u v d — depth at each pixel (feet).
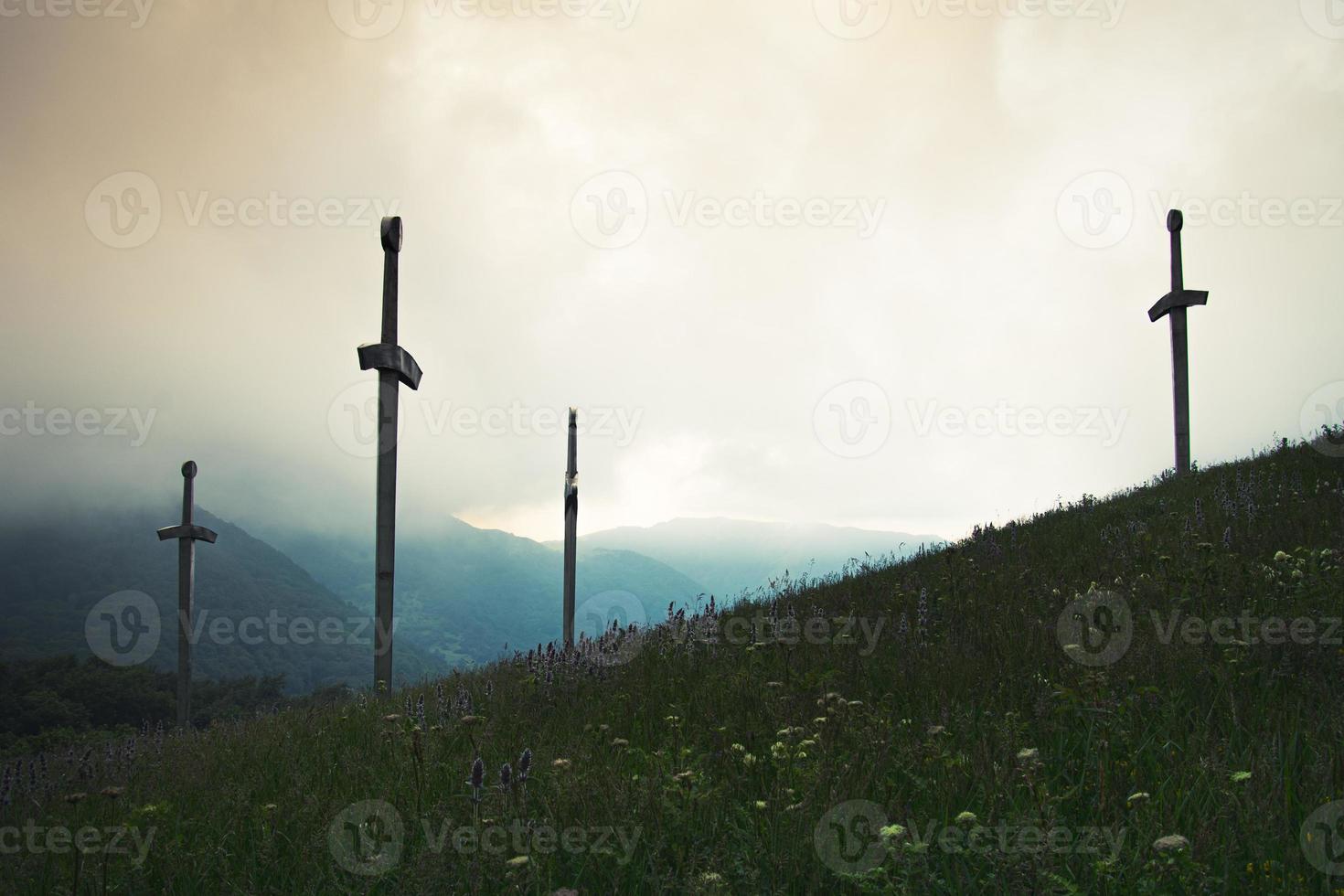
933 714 17.52
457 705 25.29
